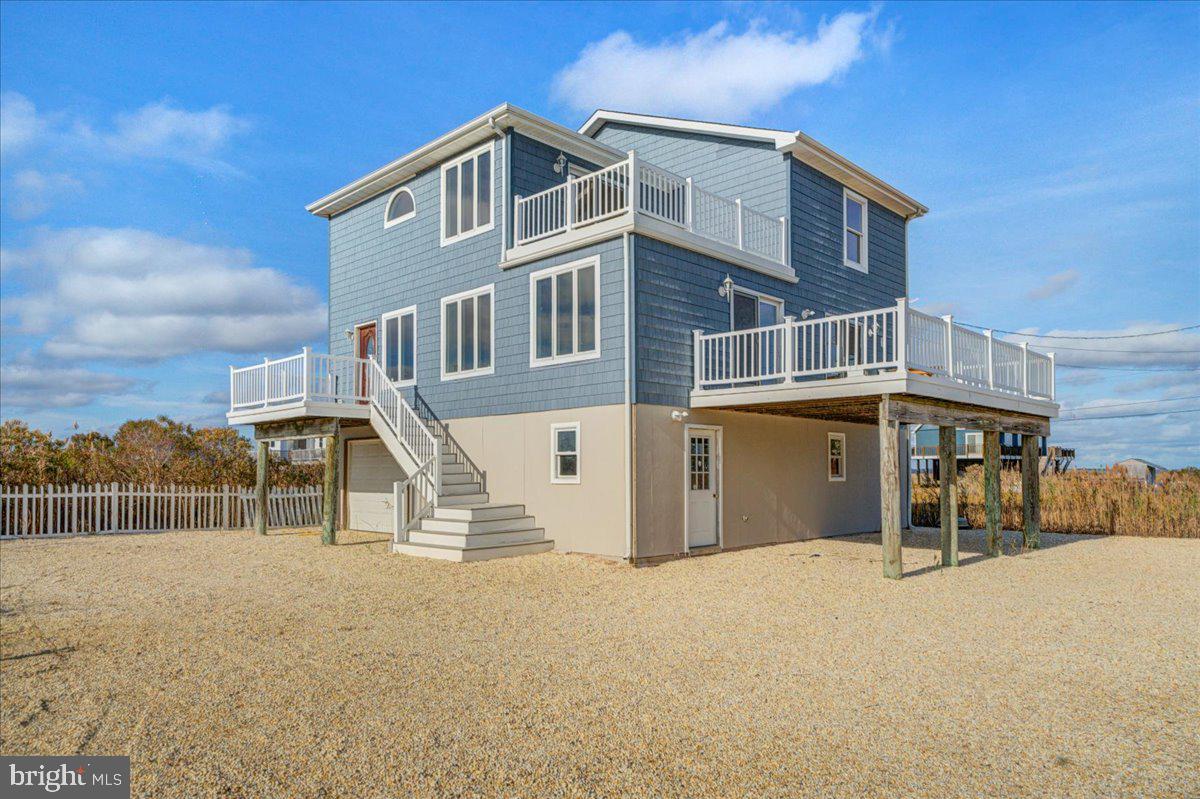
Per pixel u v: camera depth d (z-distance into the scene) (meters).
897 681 5.95
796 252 15.99
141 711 5.27
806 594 9.42
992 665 6.40
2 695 5.62
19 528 16.17
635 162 12.31
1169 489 18.73
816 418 15.57
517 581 10.36
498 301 14.52
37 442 18.62
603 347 12.53
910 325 10.59
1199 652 6.87
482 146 15.01
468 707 5.34
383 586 10.02
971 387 12.00
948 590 9.79
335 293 19.19
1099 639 7.32
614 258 12.46
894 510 10.60
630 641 7.16
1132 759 4.52
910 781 4.21
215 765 4.38
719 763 4.43
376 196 17.98
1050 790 4.12
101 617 8.21
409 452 14.37
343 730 4.91
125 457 19.55
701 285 13.52
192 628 7.68
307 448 23.89
